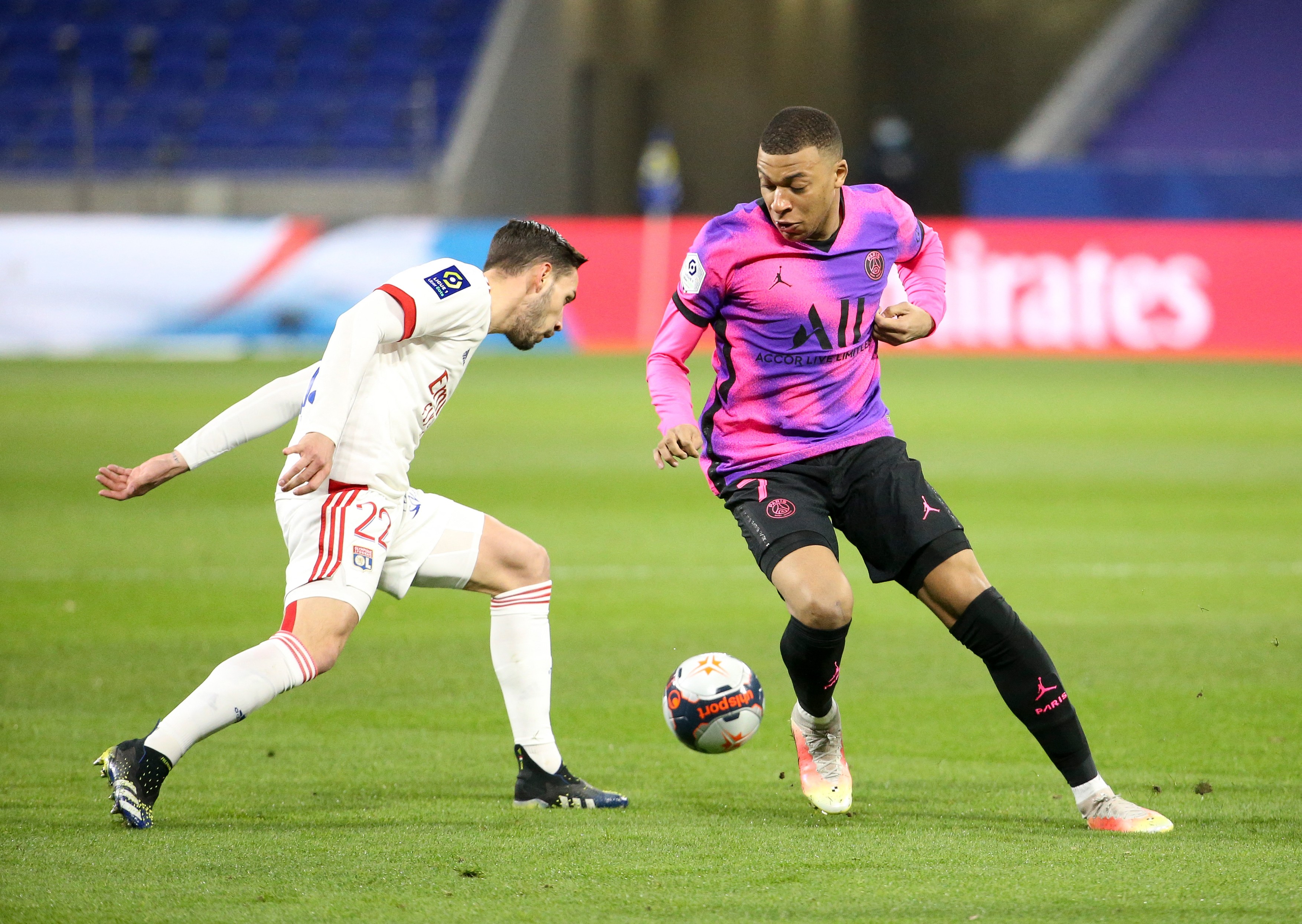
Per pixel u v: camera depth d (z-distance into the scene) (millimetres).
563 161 105688
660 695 20906
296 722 19188
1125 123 110500
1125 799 15398
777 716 19969
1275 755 17594
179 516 35906
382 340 13789
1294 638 24312
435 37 108312
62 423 51281
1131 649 23578
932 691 21234
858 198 15242
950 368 75562
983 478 42125
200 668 21969
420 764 17141
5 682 21016
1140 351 79688
